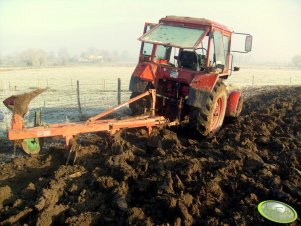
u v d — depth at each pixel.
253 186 5.26
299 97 15.09
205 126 7.48
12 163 6.10
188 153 6.61
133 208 4.49
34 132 5.53
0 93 19.91
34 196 5.02
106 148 6.63
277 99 14.48
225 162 5.97
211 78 7.47
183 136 7.98
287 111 11.76
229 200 5.02
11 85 26.28
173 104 8.05
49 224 4.39
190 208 4.66
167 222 4.37
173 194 4.82
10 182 5.53
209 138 7.81
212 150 6.69
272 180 5.42
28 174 5.80
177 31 7.72
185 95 7.87
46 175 5.80
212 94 7.45
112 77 38.88
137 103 8.16
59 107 13.23
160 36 7.64
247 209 4.68
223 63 8.57
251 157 6.33
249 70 65.38
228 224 4.37
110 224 4.40
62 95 18.12
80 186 5.25
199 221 4.45
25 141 5.98
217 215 4.60
